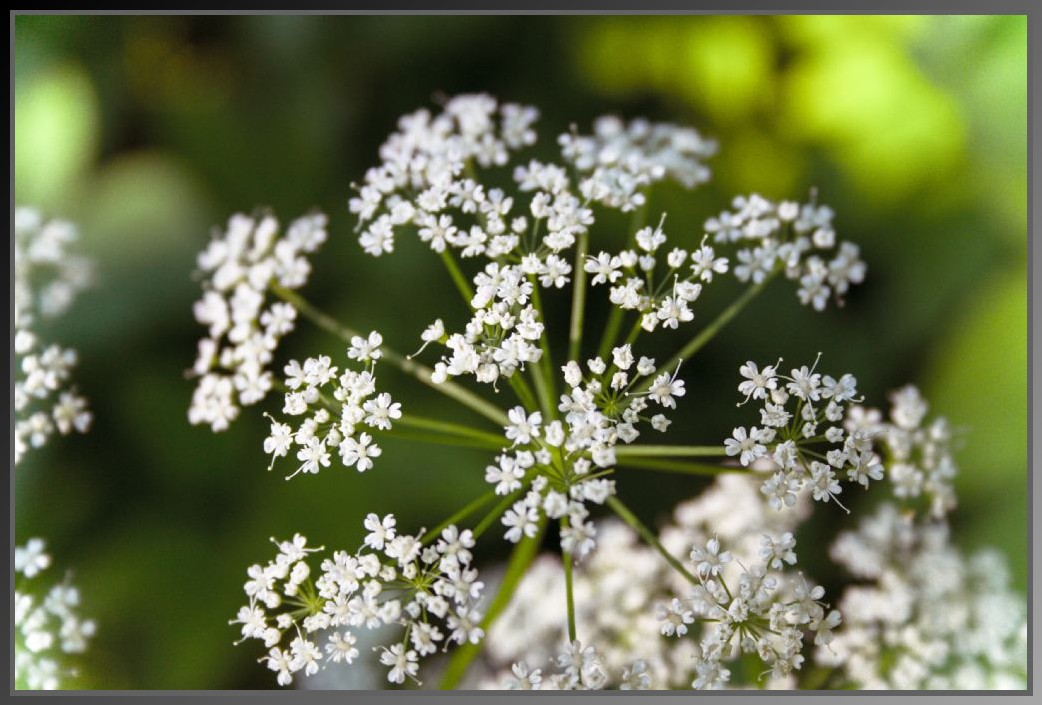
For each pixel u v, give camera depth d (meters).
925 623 0.29
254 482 0.33
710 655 0.26
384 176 0.28
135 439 0.33
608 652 0.29
